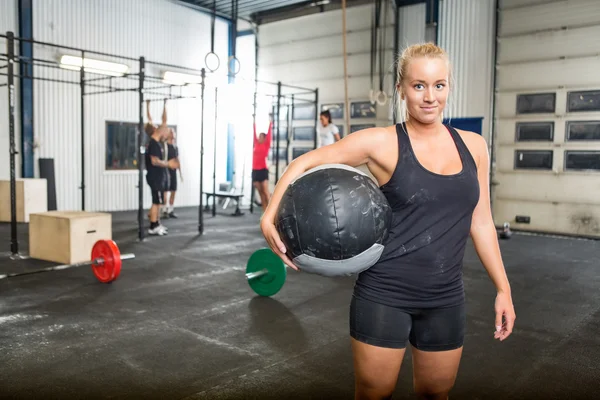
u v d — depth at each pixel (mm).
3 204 7777
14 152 4977
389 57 9789
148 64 10141
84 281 4223
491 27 8562
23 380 2324
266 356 2684
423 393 1398
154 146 6637
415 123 1305
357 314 1316
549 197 8273
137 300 3705
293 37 11172
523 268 5297
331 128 8141
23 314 3314
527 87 8344
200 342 2871
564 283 4617
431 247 1266
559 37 7988
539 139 8297
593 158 7840
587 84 7805
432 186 1250
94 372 2430
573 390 2357
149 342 2852
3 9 8156
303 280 4449
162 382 2334
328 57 10672
